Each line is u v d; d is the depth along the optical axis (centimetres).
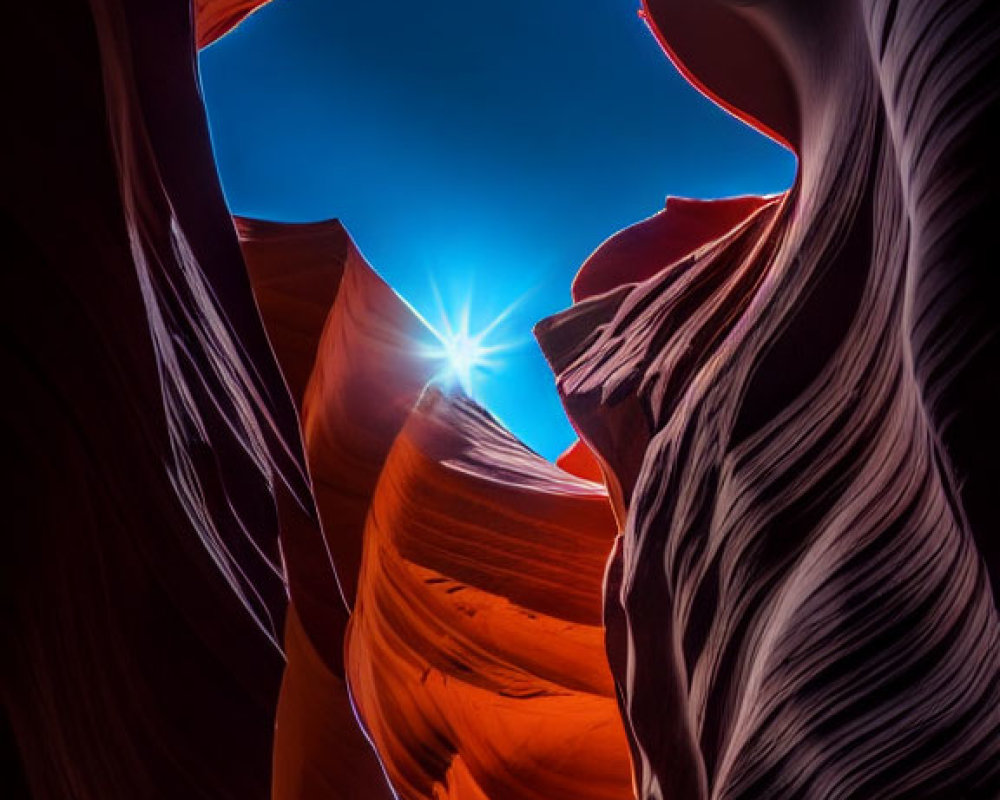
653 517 671
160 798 294
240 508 367
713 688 553
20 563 241
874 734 384
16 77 251
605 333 921
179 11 402
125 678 282
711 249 785
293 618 655
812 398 486
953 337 308
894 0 350
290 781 691
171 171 385
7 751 232
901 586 384
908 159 338
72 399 264
